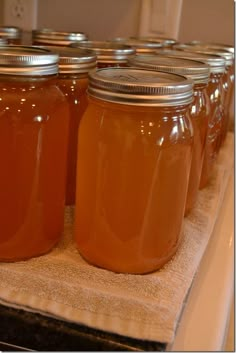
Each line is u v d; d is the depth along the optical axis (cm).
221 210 63
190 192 54
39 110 40
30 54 39
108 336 37
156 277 42
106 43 63
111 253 43
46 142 42
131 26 93
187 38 92
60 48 53
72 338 37
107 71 43
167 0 89
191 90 40
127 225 41
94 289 40
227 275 49
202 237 51
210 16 90
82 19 94
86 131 41
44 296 40
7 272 42
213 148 65
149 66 47
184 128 41
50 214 44
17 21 95
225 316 43
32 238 43
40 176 42
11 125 40
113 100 37
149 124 39
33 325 38
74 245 47
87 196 43
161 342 36
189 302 44
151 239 42
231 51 72
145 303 39
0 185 41
